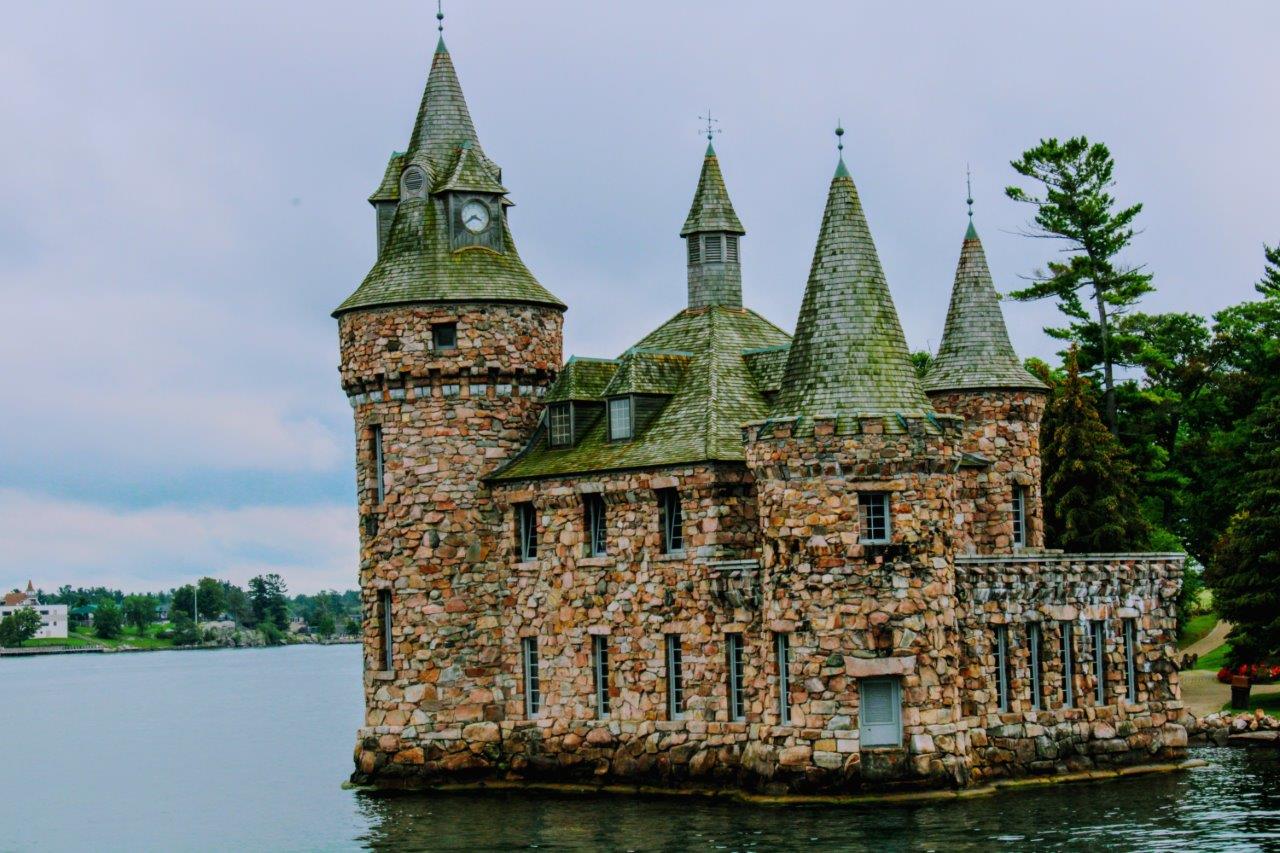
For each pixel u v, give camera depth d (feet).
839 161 181.16
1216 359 337.93
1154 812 166.61
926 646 171.32
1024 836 155.74
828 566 171.01
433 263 205.26
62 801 237.86
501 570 201.87
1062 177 314.14
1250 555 238.27
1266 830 157.48
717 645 182.29
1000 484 207.10
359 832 176.55
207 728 380.99
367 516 206.80
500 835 168.76
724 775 180.75
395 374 202.90
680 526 187.62
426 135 212.84
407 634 202.39
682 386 196.85
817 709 170.60
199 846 181.37
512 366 203.41
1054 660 187.93
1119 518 267.59
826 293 178.09
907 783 170.09
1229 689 251.80
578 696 193.57
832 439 171.32
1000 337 211.82
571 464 195.62
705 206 214.07
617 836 163.43
